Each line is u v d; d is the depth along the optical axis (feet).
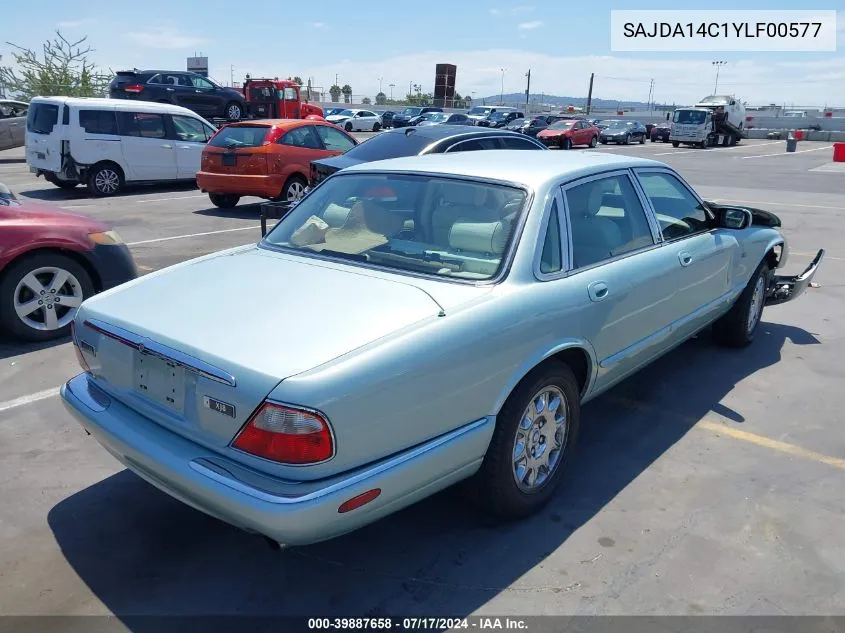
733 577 9.94
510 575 9.96
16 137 74.02
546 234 11.14
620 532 10.97
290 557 10.35
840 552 10.52
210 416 8.63
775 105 205.46
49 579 9.82
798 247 32.78
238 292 10.39
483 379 9.68
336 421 8.09
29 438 13.79
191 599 9.47
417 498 9.26
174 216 40.11
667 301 13.88
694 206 15.84
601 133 134.72
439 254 11.05
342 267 11.23
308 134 41.42
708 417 15.05
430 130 30.66
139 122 49.67
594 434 14.25
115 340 9.87
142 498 11.84
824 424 14.76
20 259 18.21
